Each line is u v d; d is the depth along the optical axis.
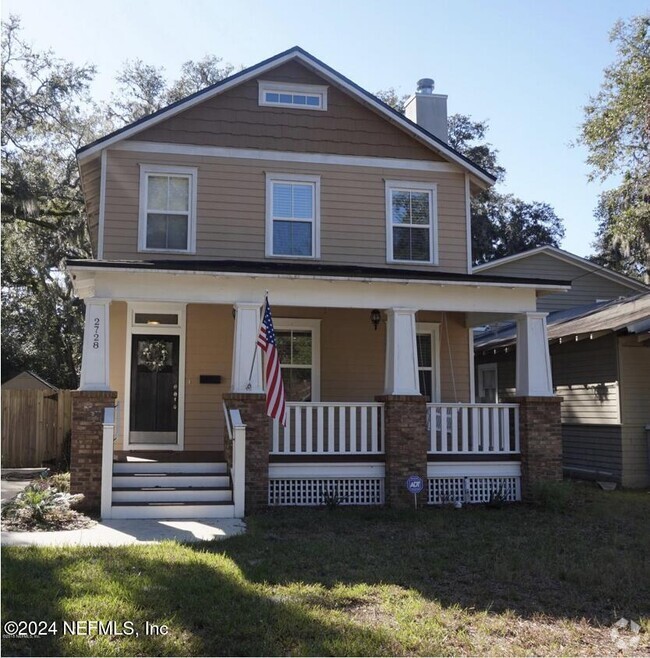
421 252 15.22
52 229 26.64
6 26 25.17
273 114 14.91
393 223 15.16
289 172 14.83
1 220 23.69
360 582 7.08
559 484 12.03
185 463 11.95
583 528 10.22
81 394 11.09
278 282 11.95
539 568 7.75
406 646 5.39
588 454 16.27
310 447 12.06
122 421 13.90
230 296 11.82
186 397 14.16
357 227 14.98
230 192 14.55
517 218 40.50
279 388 10.89
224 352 14.42
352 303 12.22
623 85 25.33
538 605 6.52
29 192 23.50
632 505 12.27
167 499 11.09
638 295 18.92
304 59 14.86
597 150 26.41
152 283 11.58
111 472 10.67
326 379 14.92
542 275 22.62
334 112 15.18
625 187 25.19
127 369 14.02
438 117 17.56
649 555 8.48
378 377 15.09
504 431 12.88
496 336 21.58
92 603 6.01
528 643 5.59
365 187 15.12
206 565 7.41
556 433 12.68
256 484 11.40
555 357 17.88
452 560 8.12
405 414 12.09
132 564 7.34
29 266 29.75
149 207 14.24
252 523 10.06
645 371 15.34
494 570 7.62
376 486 12.27
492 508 11.97
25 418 17.77
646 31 25.34
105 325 11.41
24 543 8.42
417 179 15.39
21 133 26.47
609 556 8.33
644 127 24.47
